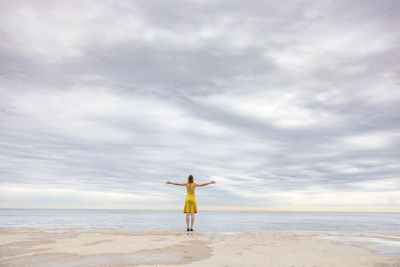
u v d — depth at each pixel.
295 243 7.61
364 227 43.56
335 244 7.46
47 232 10.27
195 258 5.39
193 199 11.11
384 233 10.66
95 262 4.98
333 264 4.96
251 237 9.03
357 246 7.13
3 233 9.93
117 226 39.66
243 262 5.06
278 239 8.53
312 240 8.30
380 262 5.14
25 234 9.51
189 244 7.19
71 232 10.29
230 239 8.38
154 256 5.55
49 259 5.24
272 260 5.27
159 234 9.73
